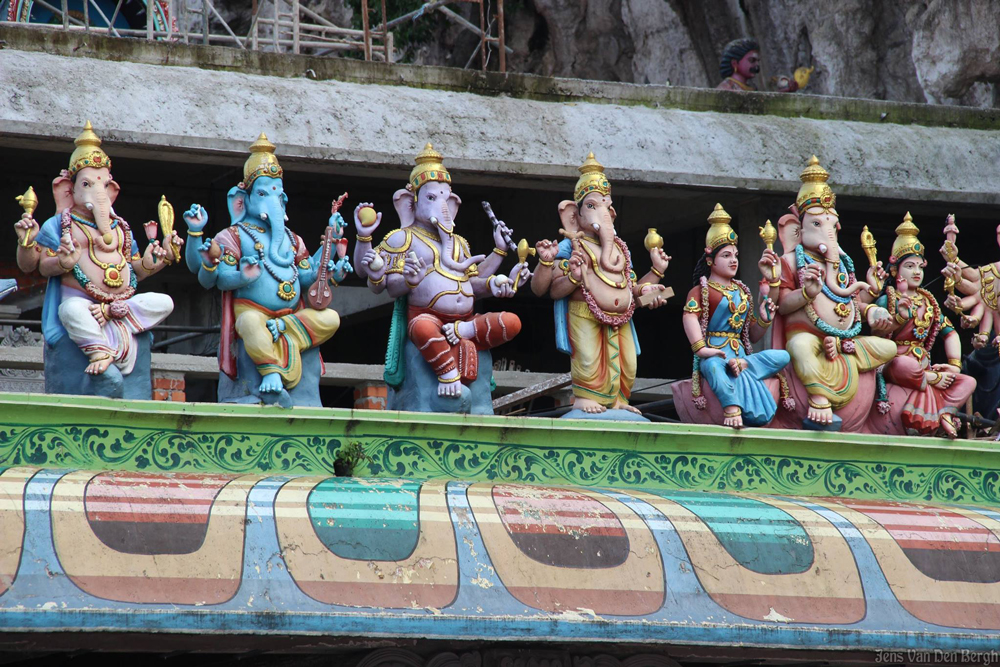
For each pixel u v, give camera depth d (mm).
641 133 18250
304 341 12281
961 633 12586
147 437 11672
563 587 11523
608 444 13078
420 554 11297
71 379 11789
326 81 17578
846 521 12984
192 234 12047
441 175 13023
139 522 10688
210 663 12781
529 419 12703
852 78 27297
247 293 12234
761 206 18750
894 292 14539
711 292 13820
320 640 11422
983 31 22906
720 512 12586
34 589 10102
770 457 13664
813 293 13875
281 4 31109
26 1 27578
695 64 29359
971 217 20141
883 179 18938
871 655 13156
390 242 12820
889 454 14117
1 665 12219
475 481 12461
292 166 16828
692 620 11719
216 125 16266
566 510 12016
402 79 17906
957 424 14625
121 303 11820
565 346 13328
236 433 11953
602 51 30672
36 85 15719
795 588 12289
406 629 10867
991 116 20406
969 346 22375
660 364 24094
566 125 18016
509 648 11969
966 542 13234
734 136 18656
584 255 13320
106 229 11867
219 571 10664
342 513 11305
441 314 12812
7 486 10594
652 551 11992
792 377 13992
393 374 12953
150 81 16391
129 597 10305
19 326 17953
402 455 12398
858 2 26922
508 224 21641
